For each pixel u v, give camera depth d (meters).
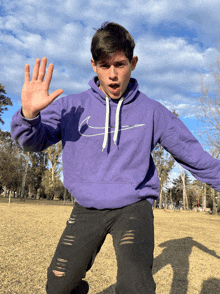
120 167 1.32
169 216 20.41
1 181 33.56
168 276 3.98
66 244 1.21
